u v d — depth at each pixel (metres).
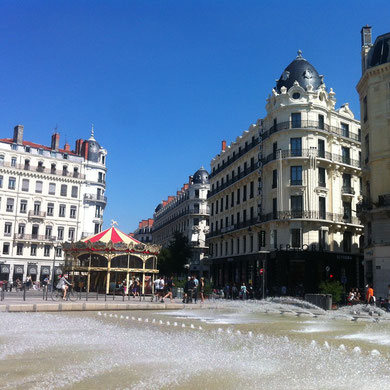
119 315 20.12
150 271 39.31
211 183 68.88
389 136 32.03
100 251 37.19
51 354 9.44
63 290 27.44
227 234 56.66
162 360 8.83
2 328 13.73
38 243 68.38
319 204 45.00
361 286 46.34
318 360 9.02
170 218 104.19
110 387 6.64
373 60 34.12
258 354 9.66
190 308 25.67
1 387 6.56
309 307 27.45
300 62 50.41
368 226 34.00
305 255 42.38
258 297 43.81
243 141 57.59
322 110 47.38
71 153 76.12
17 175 68.44
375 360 9.09
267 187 48.19
